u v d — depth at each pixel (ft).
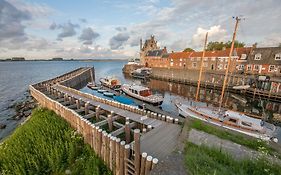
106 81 124.77
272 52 119.44
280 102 94.53
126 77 221.25
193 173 16.31
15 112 74.18
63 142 34.76
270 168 17.15
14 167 27.94
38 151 31.99
